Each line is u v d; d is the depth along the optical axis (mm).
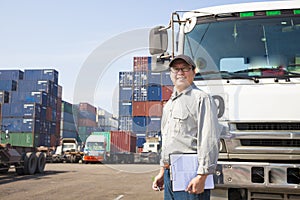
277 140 3467
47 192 8469
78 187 9672
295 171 3301
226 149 3539
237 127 3559
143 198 7621
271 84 3684
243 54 4051
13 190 8812
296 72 3785
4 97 31875
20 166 13617
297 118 3438
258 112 3516
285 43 4039
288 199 3365
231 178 3385
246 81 3738
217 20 4297
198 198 2258
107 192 8617
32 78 35156
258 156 3471
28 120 28406
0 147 12375
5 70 36219
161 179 2646
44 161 15703
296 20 4145
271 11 4242
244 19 4258
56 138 30578
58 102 34938
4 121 28438
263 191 3398
